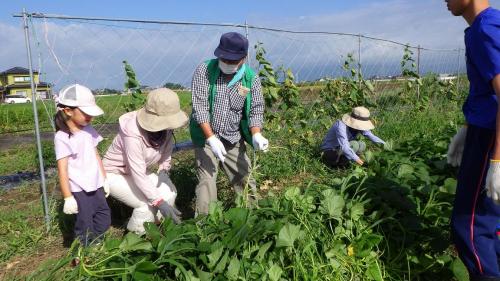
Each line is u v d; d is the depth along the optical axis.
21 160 8.12
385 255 2.92
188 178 4.62
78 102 3.16
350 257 2.75
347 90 7.32
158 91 3.34
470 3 2.18
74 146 3.21
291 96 5.96
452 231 2.44
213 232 2.60
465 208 2.34
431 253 2.91
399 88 9.41
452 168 3.81
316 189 3.36
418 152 4.51
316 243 2.77
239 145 3.71
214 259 2.33
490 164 2.10
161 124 3.29
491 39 2.04
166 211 3.43
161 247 2.39
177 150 7.29
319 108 7.06
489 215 2.29
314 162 5.53
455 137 2.74
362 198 3.08
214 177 3.57
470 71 2.26
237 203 3.20
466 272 2.37
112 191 3.69
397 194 3.07
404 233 2.87
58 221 3.95
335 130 5.38
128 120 3.47
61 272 2.57
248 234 2.50
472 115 2.29
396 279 2.81
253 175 3.95
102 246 2.51
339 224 2.87
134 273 2.17
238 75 3.37
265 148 3.50
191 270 2.38
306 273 2.49
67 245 3.65
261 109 3.59
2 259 3.40
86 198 3.30
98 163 3.44
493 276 2.31
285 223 2.66
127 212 4.21
